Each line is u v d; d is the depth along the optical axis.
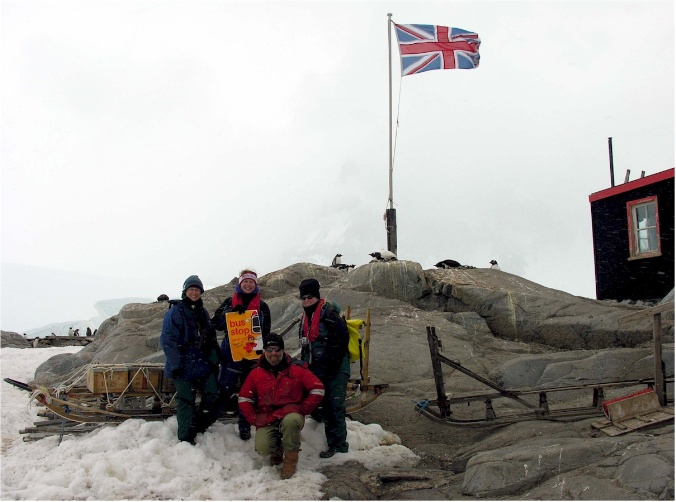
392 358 10.07
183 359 6.69
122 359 11.91
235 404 7.45
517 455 5.77
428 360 9.96
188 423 6.63
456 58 17.92
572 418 7.20
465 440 7.37
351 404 7.95
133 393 7.33
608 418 6.58
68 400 7.38
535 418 7.36
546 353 9.91
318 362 6.81
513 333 11.94
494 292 12.45
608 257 16.83
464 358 10.12
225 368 7.09
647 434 6.07
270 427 6.36
